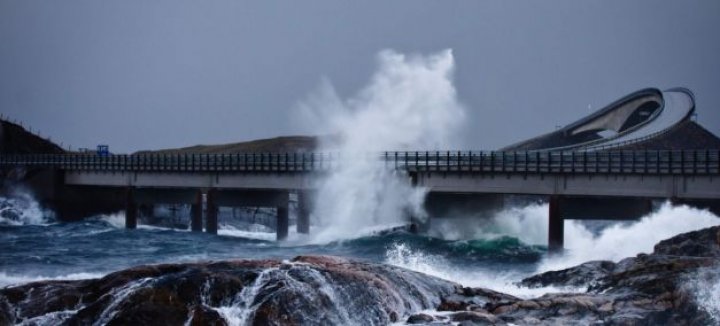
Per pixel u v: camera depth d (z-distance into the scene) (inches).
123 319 3846.0
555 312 4293.8
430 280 4719.5
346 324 4035.4
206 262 4419.3
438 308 4424.2
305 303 3998.5
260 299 3976.4
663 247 5954.7
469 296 4658.0
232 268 4298.7
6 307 4047.7
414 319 4160.9
